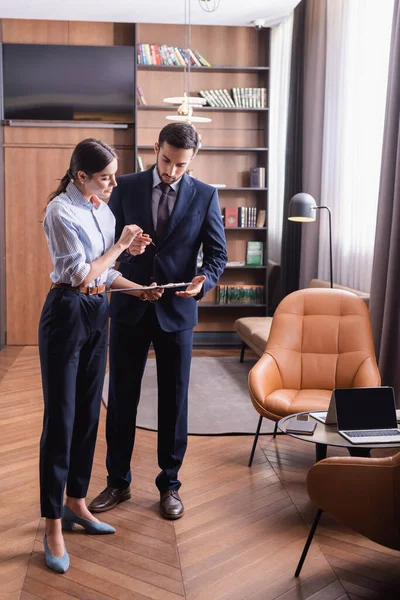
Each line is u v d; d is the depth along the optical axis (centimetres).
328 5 624
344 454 396
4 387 549
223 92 715
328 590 248
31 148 718
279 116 738
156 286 283
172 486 314
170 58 705
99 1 630
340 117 600
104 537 288
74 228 252
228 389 549
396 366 454
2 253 719
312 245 664
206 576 257
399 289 448
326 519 309
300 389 399
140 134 721
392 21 462
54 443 262
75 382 266
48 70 705
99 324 269
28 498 328
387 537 230
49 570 260
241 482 352
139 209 303
